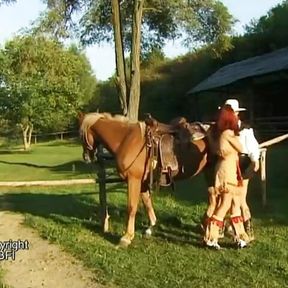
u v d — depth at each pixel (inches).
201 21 959.6
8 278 266.5
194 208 409.1
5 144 2123.5
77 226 362.6
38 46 887.7
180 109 1846.7
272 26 1780.3
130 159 309.1
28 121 1902.1
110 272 263.7
